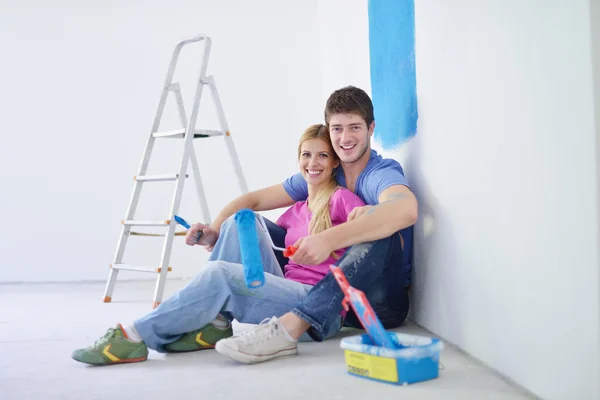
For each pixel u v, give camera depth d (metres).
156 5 4.72
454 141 1.88
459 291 1.87
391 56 2.51
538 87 1.35
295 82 4.80
